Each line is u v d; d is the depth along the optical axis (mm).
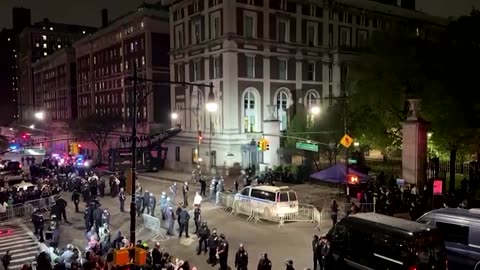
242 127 51938
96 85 87188
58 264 16656
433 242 14758
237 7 50531
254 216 29047
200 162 53750
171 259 19812
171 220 26547
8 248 24875
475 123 32812
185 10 57594
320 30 58125
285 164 46625
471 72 32812
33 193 35469
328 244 17625
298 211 28594
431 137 34531
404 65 35750
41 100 125625
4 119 181750
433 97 33750
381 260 15344
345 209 28406
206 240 22719
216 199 34375
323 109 48688
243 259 18328
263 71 53156
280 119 55125
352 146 42969
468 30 33750
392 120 37344
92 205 27141
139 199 31359
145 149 57500
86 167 49781
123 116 74750
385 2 71062
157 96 66688
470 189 32969
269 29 53406
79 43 94000
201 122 55438
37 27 143125
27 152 76000
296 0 55188
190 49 56344
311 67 57969
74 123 79125
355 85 43281
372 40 39969
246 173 45219
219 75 52062
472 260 15930
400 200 29203
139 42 68812
